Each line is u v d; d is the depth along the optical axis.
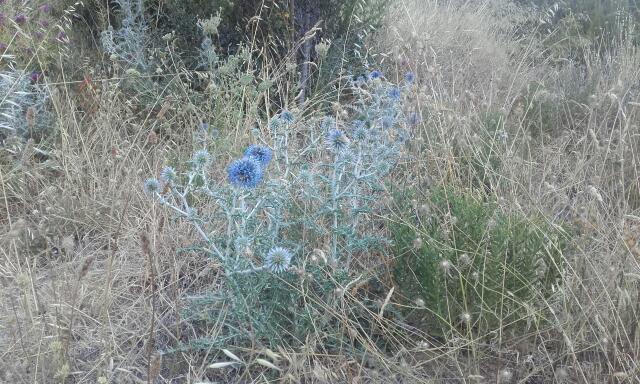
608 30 2.18
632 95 1.41
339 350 0.80
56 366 0.74
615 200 1.03
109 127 1.22
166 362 0.80
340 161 0.84
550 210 1.04
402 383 0.78
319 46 1.32
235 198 0.76
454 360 0.76
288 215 0.91
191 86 1.50
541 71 1.83
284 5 1.49
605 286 0.83
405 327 0.84
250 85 1.33
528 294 0.84
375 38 1.79
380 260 0.93
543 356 0.81
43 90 1.30
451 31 1.97
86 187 1.16
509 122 1.38
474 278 0.83
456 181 1.05
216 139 1.17
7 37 1.39
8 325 0.82
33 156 1.19
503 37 2.10
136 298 0.92
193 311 0.84
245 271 0.75
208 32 1.28
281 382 0.72
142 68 1.44
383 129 0.96
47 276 0.96
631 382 0.71
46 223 1.04
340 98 1.56
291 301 0.82
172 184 0.79
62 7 1.64
